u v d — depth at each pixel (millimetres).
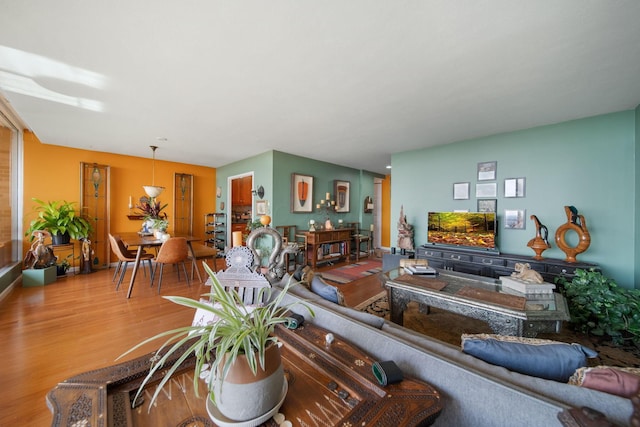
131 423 668
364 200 6785
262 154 4867
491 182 3678
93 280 3896
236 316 766
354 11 1411
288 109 2775
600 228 2902
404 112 2852
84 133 3609
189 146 4367
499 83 2195
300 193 5133
